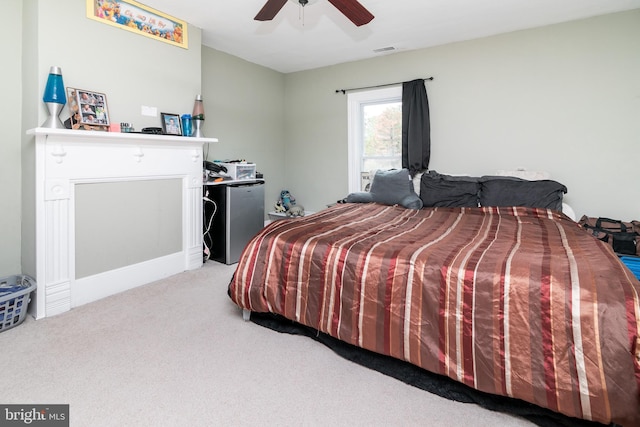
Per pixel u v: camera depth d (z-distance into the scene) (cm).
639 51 287
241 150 431
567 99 316
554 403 120
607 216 307
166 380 157
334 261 176
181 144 308
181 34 310
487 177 326
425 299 148
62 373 161
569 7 284
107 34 256
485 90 353
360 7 208
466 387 145
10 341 190
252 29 330
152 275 292
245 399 145
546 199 289
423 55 383
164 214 299
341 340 177
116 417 133
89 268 247
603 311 115
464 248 171
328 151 462
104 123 250
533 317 125
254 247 209
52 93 215
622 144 297
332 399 146
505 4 279
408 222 251
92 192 246
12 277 235
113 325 211
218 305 244
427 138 379
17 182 241
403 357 154
